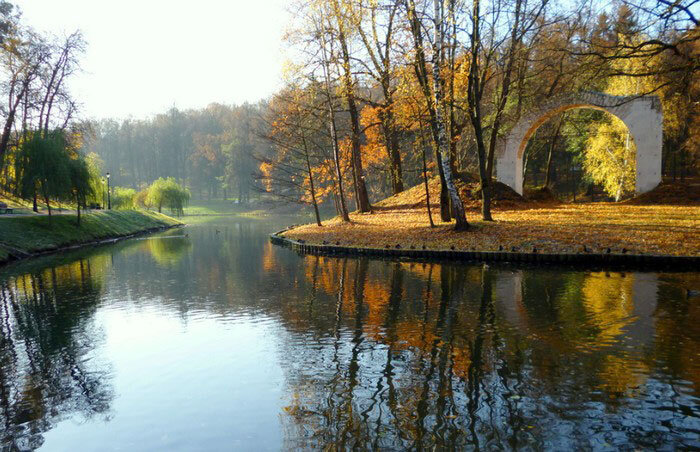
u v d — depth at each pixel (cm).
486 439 496
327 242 2319
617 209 2341
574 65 1733
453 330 884
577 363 688
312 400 612
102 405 640
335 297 1242
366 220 2870
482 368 689
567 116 3712
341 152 3294
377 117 3011
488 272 1471
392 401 596
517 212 2492
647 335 796
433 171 3481
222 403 625
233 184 10950
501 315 971
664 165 4622
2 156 2995
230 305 1216
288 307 1153
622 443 479
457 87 2403
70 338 973
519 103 2739
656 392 586
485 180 2147
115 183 13150
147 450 518
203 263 2150
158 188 6981
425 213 2761
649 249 1464
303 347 831
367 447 492
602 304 1009
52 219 3338
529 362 702
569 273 1385
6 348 916
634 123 2650
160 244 3338
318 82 2573
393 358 752
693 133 3250
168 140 12762
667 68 1368
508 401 580
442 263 1692
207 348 862
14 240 2673
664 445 473
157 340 934
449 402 586
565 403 568
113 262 2297
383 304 1126
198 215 9431
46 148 2973
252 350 836
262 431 544
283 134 2911
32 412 629
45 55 3155
